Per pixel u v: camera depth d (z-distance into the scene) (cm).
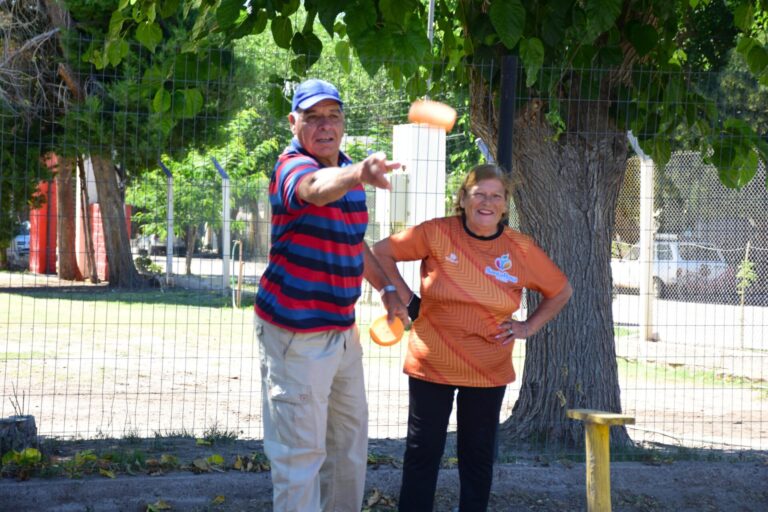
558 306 501
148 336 1403
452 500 599
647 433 825
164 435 730
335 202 414
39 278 2478
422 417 484
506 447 693
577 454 675
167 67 697
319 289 417
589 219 702
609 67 669
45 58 1873
